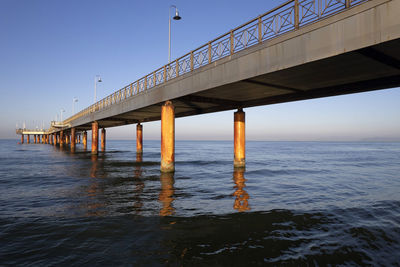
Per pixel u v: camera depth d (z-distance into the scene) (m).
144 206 9.27
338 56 7.98
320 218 8.04
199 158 37.03
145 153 47.34
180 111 25.14
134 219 7.70
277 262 5.03
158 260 5.07
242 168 20.25
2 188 12.81
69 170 20.23
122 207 9.11
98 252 5.43
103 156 37.25
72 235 6.40
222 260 5.09
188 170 20.91
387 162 32.38
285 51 9.35
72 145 50.72
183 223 7.34
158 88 18.08
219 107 21.03
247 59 10.98
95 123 35.53
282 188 13.27
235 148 20.25
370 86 11.71
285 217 8.06
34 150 56.81
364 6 7.12
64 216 8.00
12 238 6.22
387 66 9.26
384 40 6.70
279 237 6.36
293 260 5.12
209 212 8.51
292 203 10.00
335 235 6.57
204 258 5.16
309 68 9.42
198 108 22.48
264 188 13.16
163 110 17.08
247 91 14.54
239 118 19.61
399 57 8.34
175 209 8.86
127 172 18.86
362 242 6.12
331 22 7.91
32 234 6.48
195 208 9.02
